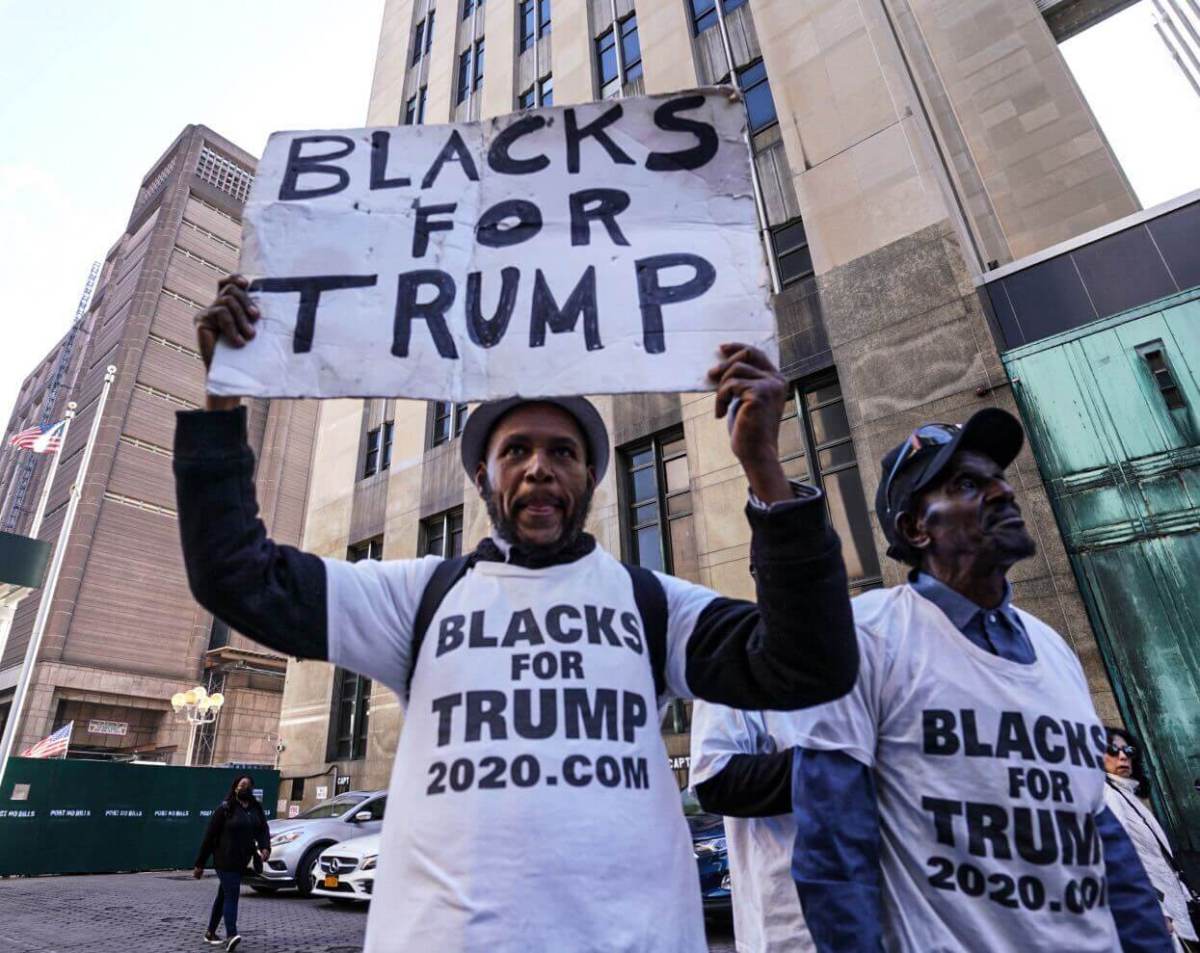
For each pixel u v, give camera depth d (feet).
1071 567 24.16
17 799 41.75
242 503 4.40
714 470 35.35
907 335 30.53
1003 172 43.91
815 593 3.96
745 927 6.31
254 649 136.15
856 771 5.10
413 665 4.62
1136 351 25.04
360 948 20.74
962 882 4.80
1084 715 5.60
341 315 5.29
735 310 5.16
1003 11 48.37
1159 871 9.18
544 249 5.59
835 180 35.63
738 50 43.19
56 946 20.77
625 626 4.55
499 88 57.82
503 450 4.98
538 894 3.52
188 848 46.65
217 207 168.66
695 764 6.60
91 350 165.89
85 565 125.39
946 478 5.93
